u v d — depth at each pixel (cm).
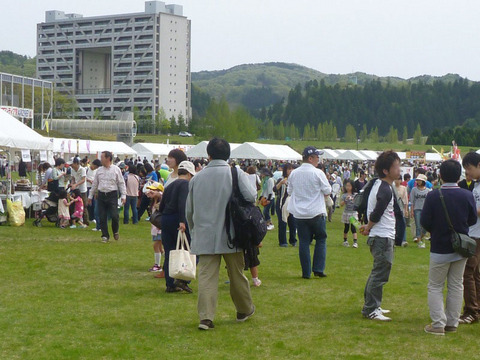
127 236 1675
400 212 783
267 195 2017
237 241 694
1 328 693
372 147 17112
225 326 721
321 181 1055
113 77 17400
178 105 17600
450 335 698
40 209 1883
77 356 590
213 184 695
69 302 839
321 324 739
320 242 1089
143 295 900
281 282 1029
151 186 1073
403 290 970
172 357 590
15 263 1162
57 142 4641
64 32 18012
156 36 16950
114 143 5181
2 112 1933
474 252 690
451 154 3691
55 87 17338
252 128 13350
